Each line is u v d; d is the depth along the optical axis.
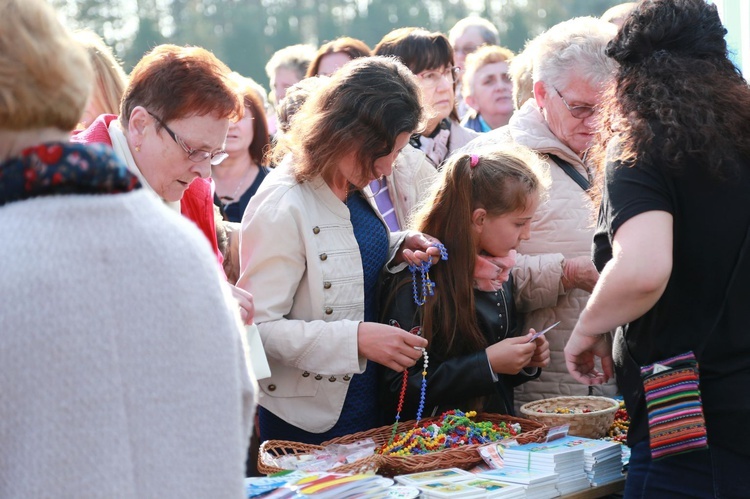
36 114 1.18
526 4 41.59
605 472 2.39
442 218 2.69
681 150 1.90
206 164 2.17
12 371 1.09
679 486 1.93
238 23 38.72
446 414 2.56
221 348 1.23
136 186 1.23
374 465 2.22
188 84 2.09
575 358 2.12
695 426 1.87
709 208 1.91
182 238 1.24
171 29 37.81
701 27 2.05
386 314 2.63
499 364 2.56
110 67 2.82
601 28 2.97
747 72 3.57
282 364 2.48
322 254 2.45
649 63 2.02
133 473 1.14
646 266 1.86
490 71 4.92
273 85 5.72
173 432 1.17
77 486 1.10
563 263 2.86
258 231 2.43
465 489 2.09
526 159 2.74
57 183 1.16
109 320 1.15
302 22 40.16
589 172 3.01
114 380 1.14
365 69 2.42
